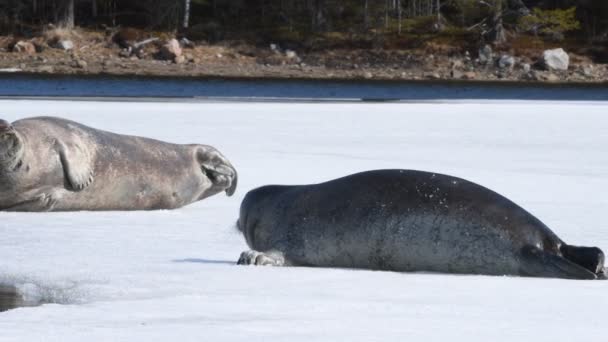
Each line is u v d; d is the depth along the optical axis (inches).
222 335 786.2
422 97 6176.2
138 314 880.9
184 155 1838.1
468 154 2733.8
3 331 799.1
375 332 804.6
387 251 1123.3
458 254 1097.4
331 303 933.2
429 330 816.3
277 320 853.2
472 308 914.1
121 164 1753.2
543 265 1067.3
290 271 1119.6
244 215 1230.9
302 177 2149.4
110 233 1478.8
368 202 1136.8
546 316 882.1
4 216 1652.3
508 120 3823.8
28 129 1680.6
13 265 1179.3
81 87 6510.8
